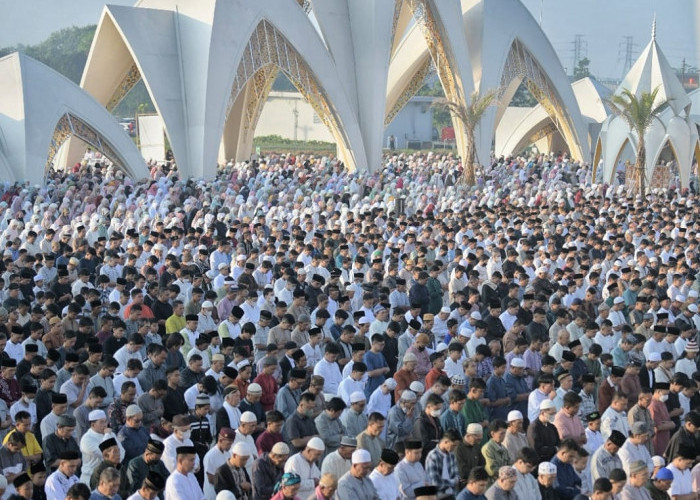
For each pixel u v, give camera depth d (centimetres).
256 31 6494
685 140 6081
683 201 5091
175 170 6256
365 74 6812
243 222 3694
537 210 4212
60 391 1773
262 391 1811
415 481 1491
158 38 6406
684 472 1572
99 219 3566
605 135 6372
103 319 2097
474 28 7475
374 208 3969
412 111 11744
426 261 2862
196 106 6312
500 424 1566
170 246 3120
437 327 2319
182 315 2222
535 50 7719
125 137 6031
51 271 2770
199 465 1589
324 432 1661
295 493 1355
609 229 3706
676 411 1900
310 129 11644
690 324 2414
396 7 7169
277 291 2578
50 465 1552
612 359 2077
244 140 7675
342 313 2158
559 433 1691
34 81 5744
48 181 5481
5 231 3481
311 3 6781
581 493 1503
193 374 1814
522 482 1435
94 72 6775
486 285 2595
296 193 4669
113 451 1438
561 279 2733
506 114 8931
